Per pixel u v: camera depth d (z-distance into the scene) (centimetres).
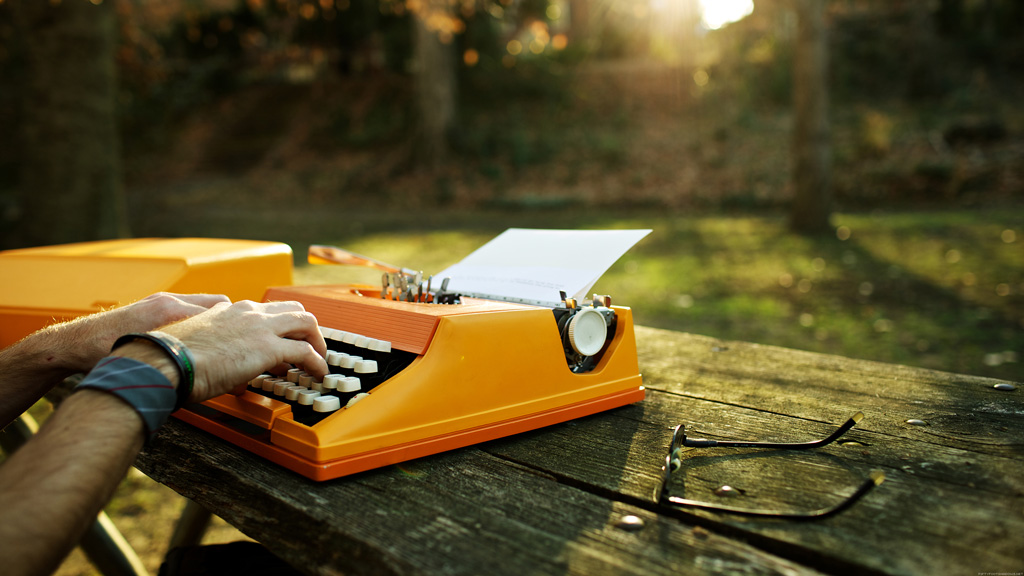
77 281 133
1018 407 109
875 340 406
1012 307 466
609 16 1972
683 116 1641
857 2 1680
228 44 1925
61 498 54
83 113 541
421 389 88
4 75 1580
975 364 349
